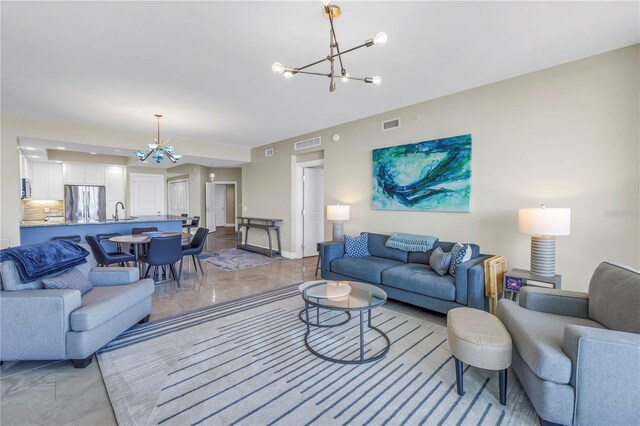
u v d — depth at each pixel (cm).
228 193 1348
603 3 203
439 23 227
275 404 181
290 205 639
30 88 352
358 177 491
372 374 213
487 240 348
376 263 383
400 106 425
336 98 391
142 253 454
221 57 280
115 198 864
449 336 199
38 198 736
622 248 268
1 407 176
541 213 260
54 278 235
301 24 229
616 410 141
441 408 178
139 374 211
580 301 209
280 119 488
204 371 215
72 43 254
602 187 276
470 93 359
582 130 286
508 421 167
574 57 282
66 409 175
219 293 399
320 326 293
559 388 150
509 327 203
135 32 238
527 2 202
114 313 244
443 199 381
